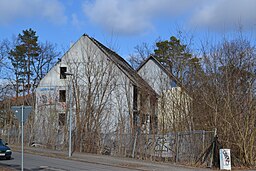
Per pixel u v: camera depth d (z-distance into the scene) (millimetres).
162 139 23766
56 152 28938
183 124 24812
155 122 26859
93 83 37219
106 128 30859
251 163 20469
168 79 28984
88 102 32094
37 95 41500
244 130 20812
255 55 23172
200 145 21266
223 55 24719
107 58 38875
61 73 42406
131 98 35531
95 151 28609
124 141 26531
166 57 42906
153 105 27688
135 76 36781
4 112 43031
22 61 57750
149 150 24469
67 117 32531
